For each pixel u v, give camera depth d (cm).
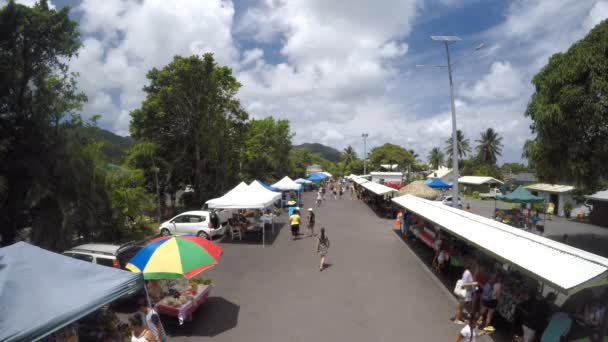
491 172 6194
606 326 595
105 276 579
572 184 1623
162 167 2742
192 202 3011
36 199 1112
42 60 1218
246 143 3972
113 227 1548
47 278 518
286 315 858
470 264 1043
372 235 1916
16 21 1127
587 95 1366
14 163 1123
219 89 2883
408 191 2470
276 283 1101
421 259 1403
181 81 2678
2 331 418
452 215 1255
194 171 2891
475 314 857
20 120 1166
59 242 1184
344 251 1539
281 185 3200
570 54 1502
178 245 784
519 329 712
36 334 437
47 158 1181
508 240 818
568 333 615
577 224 2561
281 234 1945
